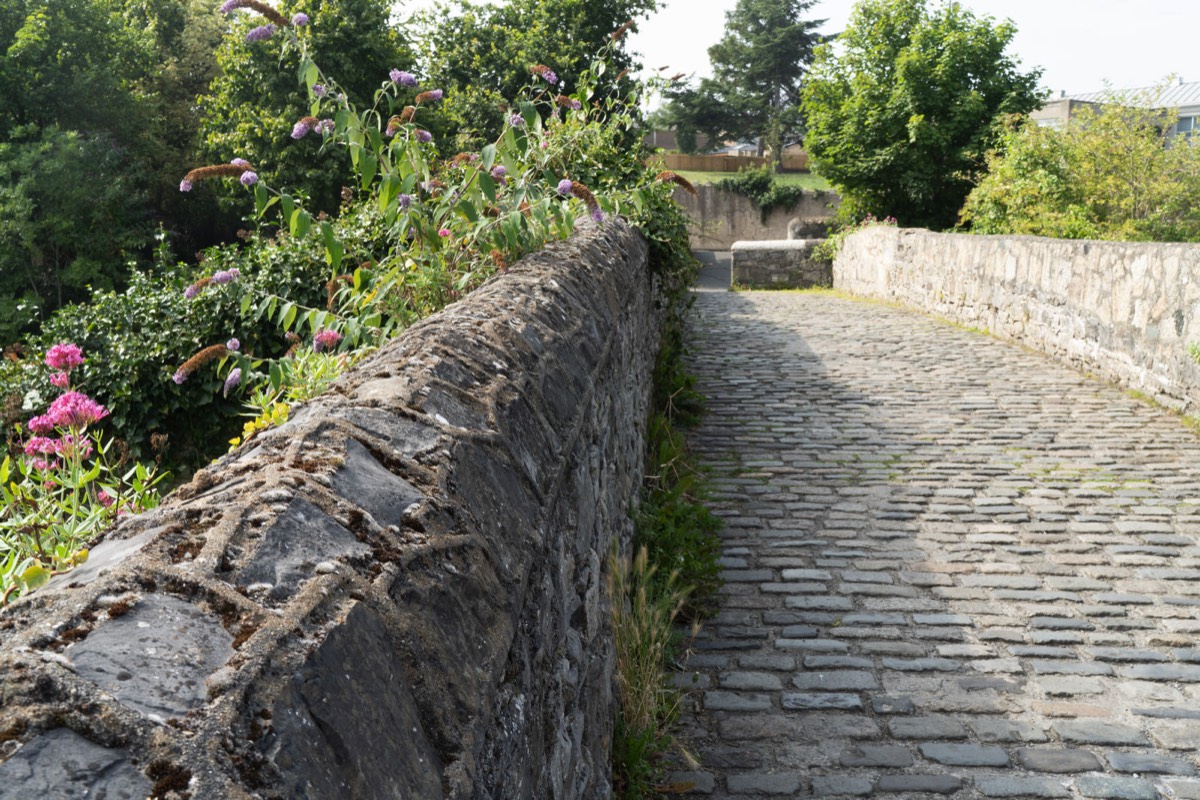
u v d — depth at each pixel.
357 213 7.94
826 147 25.22
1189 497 6.37
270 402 3.11
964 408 8.62
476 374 2.17
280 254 8.81
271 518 1.21
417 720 1.15
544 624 2.03
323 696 0.99
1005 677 4.25
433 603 1.33
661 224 7.77
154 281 9.83
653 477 6.08
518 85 26.38
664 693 3.96
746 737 3.81
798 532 5.95
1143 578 5.23
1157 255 8.39
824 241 24.61
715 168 48.66
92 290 9.80
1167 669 4.29
